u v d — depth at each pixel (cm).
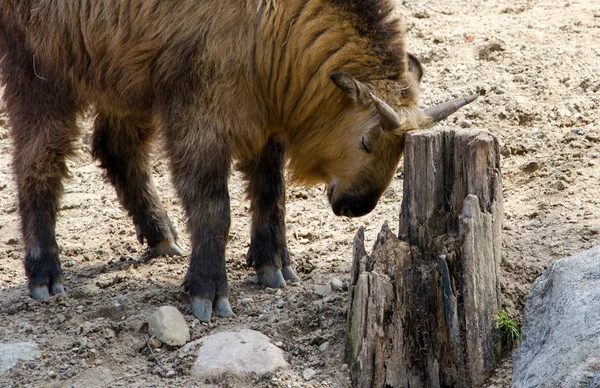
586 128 1661
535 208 1412
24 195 1346
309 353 1120
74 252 1527
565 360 922
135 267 1447
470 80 1886
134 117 1420
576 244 1239
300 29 1209
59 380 1101
